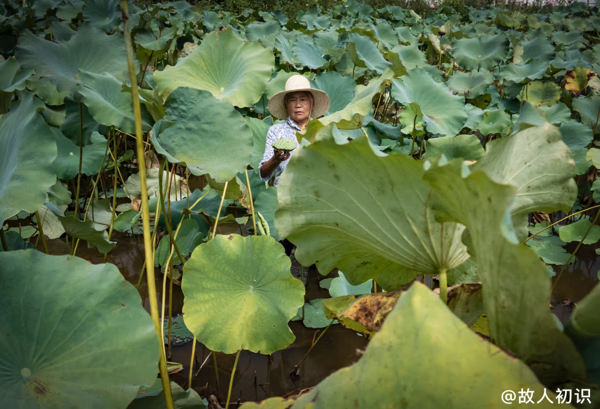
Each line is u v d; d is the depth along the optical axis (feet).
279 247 5.75
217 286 5.57
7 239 6.37
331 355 7.39
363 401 2.18
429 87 11.61
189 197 9.30
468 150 10.11
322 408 2.23
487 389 2.01
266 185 11.13
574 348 2.05
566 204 3.23
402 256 3.34
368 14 40.91
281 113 10.77
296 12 43.24
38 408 3.11
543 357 2.16
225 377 6.85
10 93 6.49
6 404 3.06
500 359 2.03
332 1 49.16
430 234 3.14
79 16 19.60
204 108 5.02
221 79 8.87
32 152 4.19
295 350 7.50
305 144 3.37
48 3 19.84
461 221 2.78
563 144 3.14
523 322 2.18
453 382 2.06
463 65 21.20
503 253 2.18
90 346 3.39
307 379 6.88
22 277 3.45
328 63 18.22
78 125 7.77
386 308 3.30
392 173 2.95
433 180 2.62
